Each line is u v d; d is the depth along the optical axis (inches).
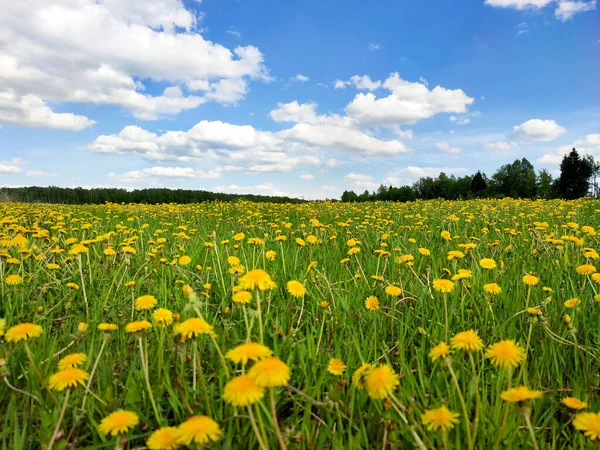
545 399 76.0
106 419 56.7
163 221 368.2
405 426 63.0
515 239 227.8
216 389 77.2
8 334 70.4
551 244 185.0
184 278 152.2
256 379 50.6
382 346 99.0
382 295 136.9
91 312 119.7
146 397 75.0
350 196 2450.8
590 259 165.5
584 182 2699.3
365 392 71.8
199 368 66.8
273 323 100.0
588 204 524.4
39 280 152.6
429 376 87.5
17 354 87.1
